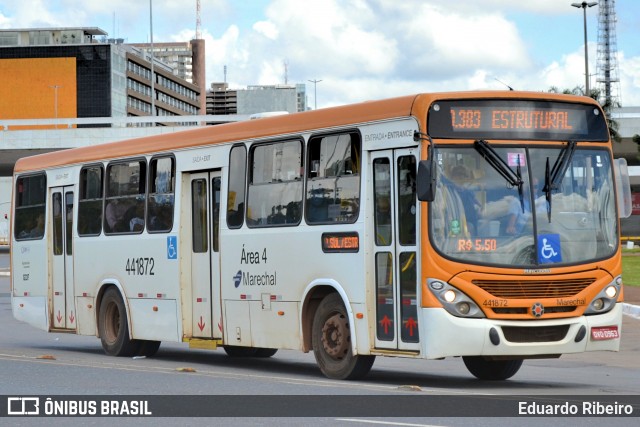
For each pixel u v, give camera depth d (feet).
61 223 73.97
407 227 47.06
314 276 51.96
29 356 64.44
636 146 286.66
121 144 68.18
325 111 52.06
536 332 46.39
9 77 651.25
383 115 48.44
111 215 68.64
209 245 59.98
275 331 54.65
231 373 54.49
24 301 77.66
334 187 51.08
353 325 49.57
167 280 63.10
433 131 46.34
